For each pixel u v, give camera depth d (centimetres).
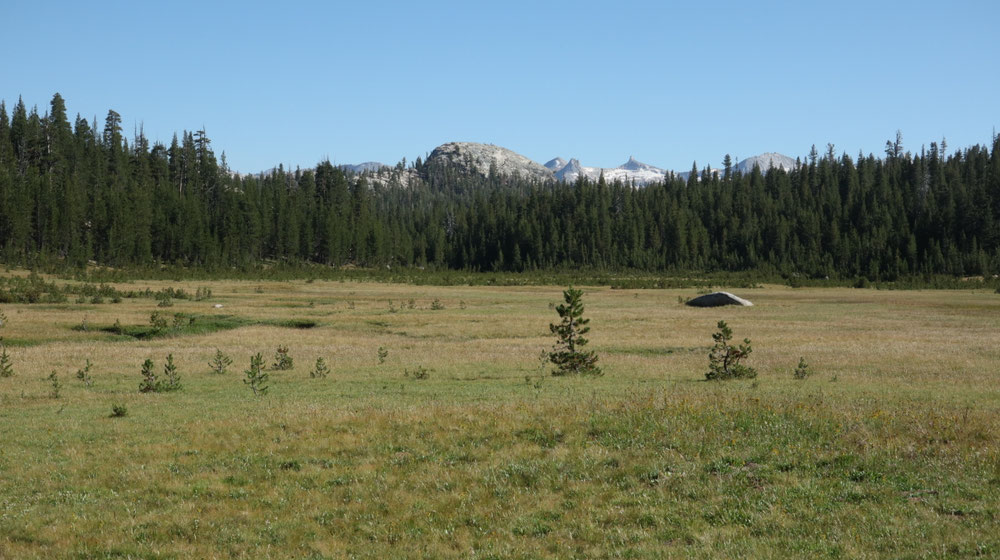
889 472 1478
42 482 1602
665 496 1409
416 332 5822
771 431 1812
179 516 1394
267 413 2323
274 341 5319
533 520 1323
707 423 1891
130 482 1602
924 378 3222
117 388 3238
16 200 13650
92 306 7244
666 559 1105
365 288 12312
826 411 2028
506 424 1986
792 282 15200
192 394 3017
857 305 8738
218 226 17875
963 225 18488
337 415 2214
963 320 6594
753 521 1257
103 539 1280
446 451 1786
